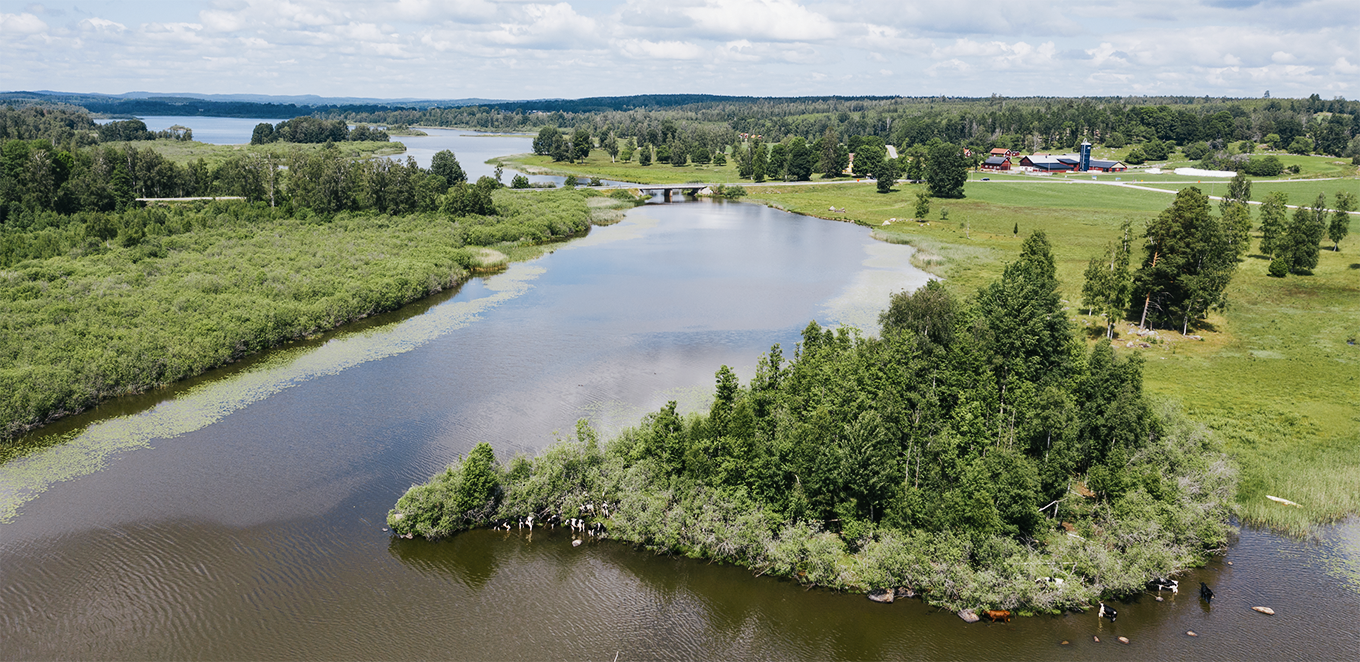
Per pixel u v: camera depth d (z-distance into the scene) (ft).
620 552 201.05
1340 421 271.49
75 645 164.45
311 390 302.66
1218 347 352.08
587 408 285.43
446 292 463.42
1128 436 224.74
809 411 227.61
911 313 279.49
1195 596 185.68
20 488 226.17
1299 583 189.26
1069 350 282.56
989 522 187.52
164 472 236.02
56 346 311.27
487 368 328.08
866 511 203.31
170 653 162.61
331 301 395.34
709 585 189.16
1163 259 364.17
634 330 383.24
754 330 383.65
